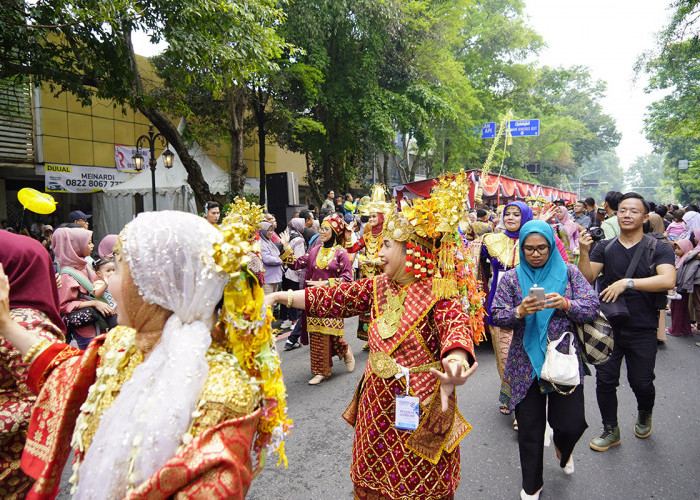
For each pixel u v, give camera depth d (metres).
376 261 2.90
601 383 3.82
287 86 14.24
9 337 1.69
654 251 3.71
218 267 1.26
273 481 3.38
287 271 8.23
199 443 1.13
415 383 2.10
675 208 12.42
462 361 1.86
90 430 1.33
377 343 2.18
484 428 4.18
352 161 20.39
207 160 16.20
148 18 7.81
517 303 3.10
